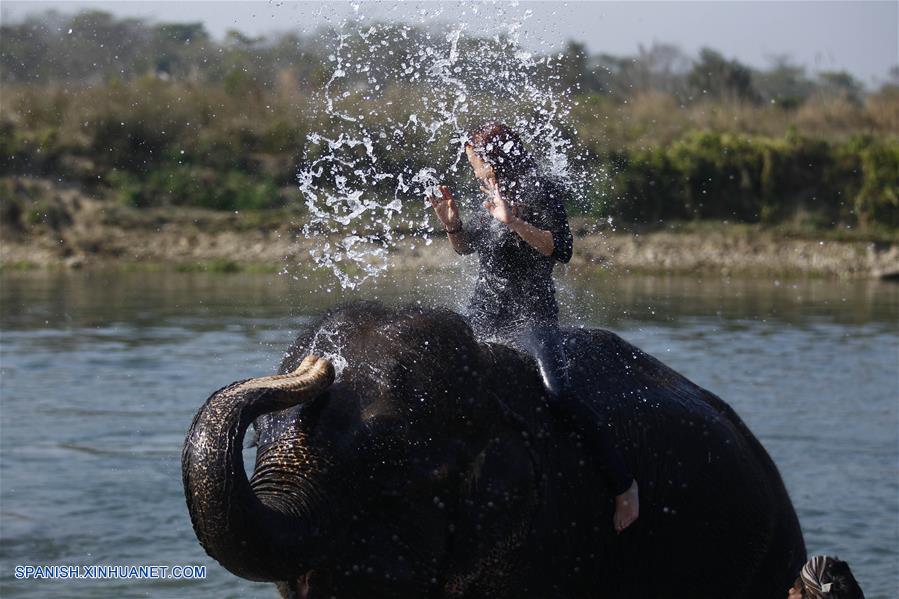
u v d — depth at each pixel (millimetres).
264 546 7473
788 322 36656
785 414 23250
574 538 9609
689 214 55219
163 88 58062
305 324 9477
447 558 8922
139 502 17266
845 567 10047
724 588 10969
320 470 8172
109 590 13992
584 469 9664
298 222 51406
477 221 10016
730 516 10766
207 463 7355
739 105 66000
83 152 54906
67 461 19234
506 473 8992
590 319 30656
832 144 59656
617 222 53312
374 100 16234
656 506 10250
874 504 17422
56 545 15461
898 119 64812
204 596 13930
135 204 52688
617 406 10180
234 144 55188
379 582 8484
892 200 56938
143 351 28875
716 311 38688
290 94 56562
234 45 52750
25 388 24609
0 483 17969
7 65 60250
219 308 36312
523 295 9891
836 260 53094
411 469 8547
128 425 21516
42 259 48844
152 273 46844
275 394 7805
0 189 52031
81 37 62375
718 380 26578
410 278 30516
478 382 8953
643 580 10375
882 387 26078
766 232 54812
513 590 9258
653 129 59781
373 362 8703
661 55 67438
